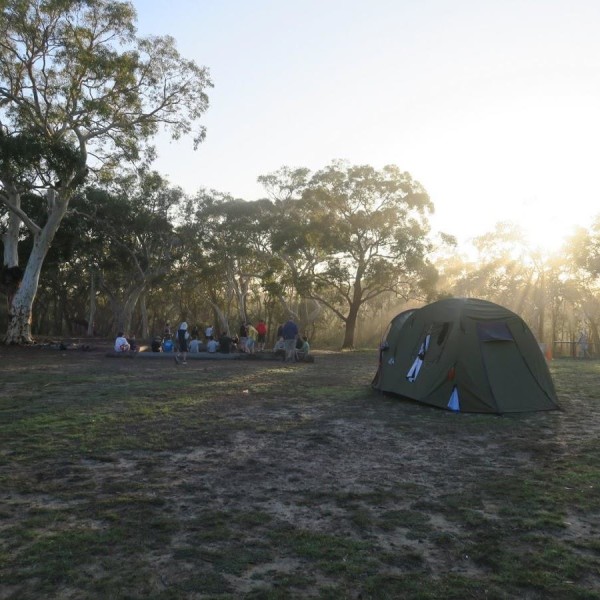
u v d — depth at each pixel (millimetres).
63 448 7477
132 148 25703
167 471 6551
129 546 4426
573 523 5086
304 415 10289
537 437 8711
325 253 36562
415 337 12641
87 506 5320
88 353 26141
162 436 8305
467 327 11398
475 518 5168
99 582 3832
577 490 6027
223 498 5648
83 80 25000
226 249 43562
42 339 39062
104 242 42094
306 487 6066
